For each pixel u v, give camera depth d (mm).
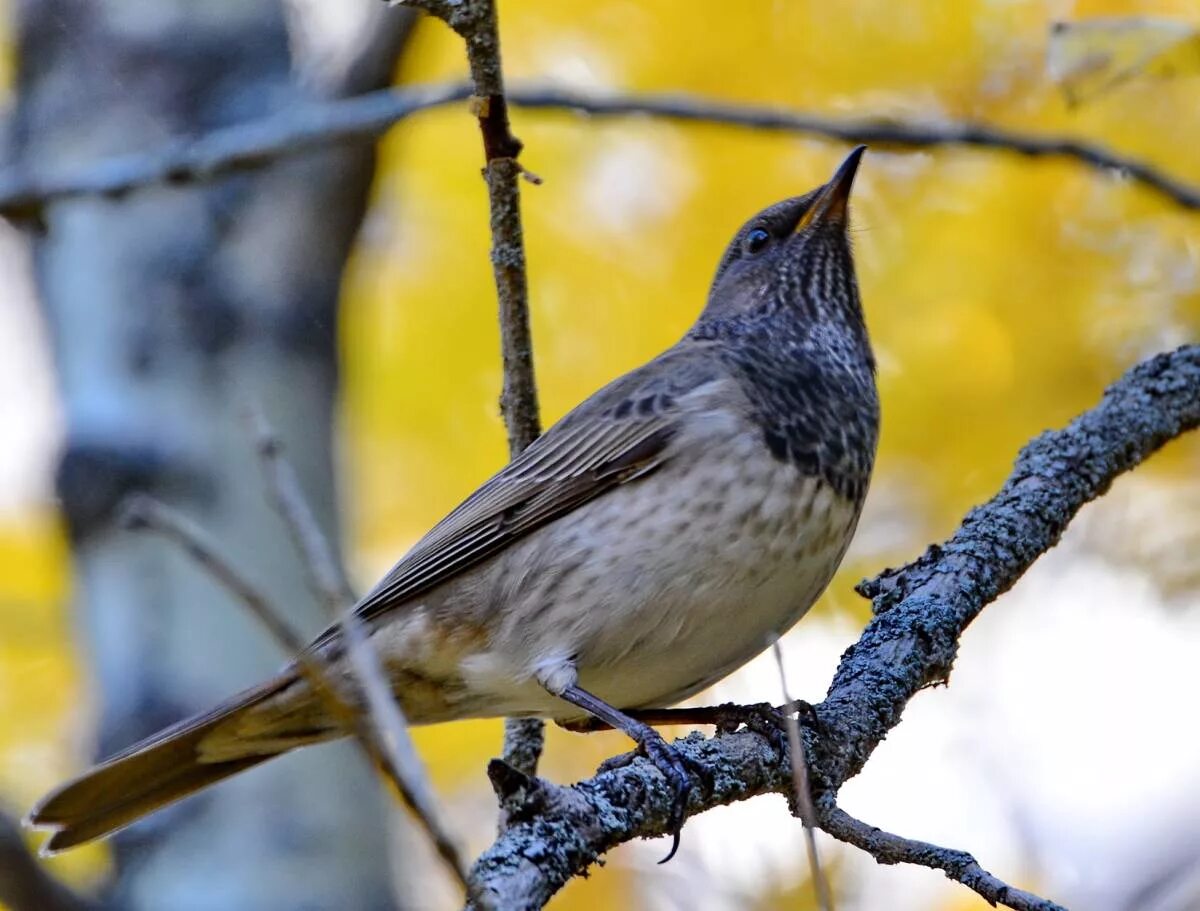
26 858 9352
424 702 9938
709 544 9305
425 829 6082
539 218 13672
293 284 12836
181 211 12898
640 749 8320
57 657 13672
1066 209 12586
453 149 13898
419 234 13977
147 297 12617
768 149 13367
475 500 9930
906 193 12828
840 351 10594
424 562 9836
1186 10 12508
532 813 7113
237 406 12328
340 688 9648
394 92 12664
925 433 12570
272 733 9953
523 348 9430
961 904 12430
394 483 13922
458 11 8516
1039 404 12500
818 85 13289
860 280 12805
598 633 9406
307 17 14250
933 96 13039
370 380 13859
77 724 13383
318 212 12961
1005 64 12914
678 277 13453
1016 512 9656
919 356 12648
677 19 13469
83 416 12180
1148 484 12781
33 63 13789
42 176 12336
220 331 12578
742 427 9484
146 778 10008
